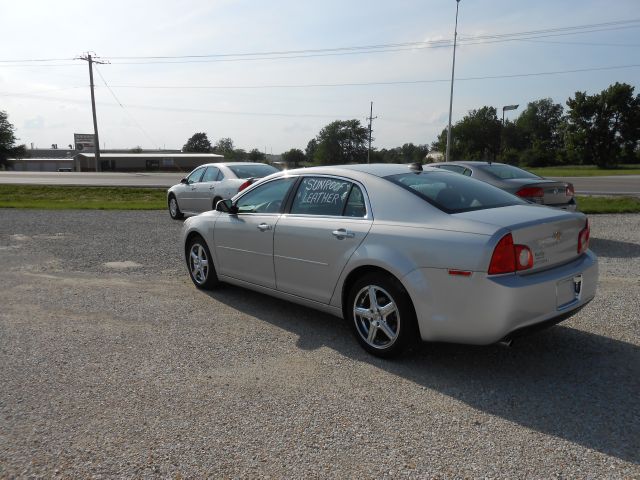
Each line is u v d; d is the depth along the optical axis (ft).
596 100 242.37
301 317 16.53
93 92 166.40
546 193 26.78
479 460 8.72
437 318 11.71
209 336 14.84
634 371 12.14
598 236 30.60
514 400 10.84
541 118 367.66
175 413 10.41
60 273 22.89
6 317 16.67
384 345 12.99
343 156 331.16
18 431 9.80
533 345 13.84
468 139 340.59
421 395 11.12
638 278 20.47
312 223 14.66
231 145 359.87
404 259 12.17
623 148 244.83
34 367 12.73
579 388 11.34
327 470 8.50
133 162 241.76
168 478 8.33
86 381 11.91
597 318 15.75
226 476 8.36
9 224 40.14
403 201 12.98
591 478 8.20
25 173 159.43
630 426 9.73
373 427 9.82
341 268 13.71
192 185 40.11
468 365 12.67
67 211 50.72
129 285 20.70
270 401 10.89
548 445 9.14
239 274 17.72
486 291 10.96
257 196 17.35
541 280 11.30
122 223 40.52
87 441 9.42
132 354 13.52
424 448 9.11
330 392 11.30
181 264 24.59
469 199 13.28
